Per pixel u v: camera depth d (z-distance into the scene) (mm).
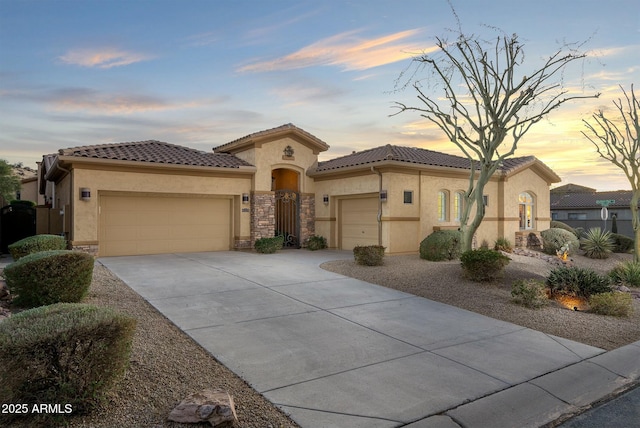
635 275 13789
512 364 6000
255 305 8773
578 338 7352
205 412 3924
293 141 19328
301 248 19625
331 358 6004
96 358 3941
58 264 7277
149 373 4965
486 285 11039
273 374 5371
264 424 4117
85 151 15133
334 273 12609
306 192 19906
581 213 35469
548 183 22750
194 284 10531
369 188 17250
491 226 19875
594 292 10086
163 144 19312
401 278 11789
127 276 11305
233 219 18141
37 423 3686
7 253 17328
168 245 16750
